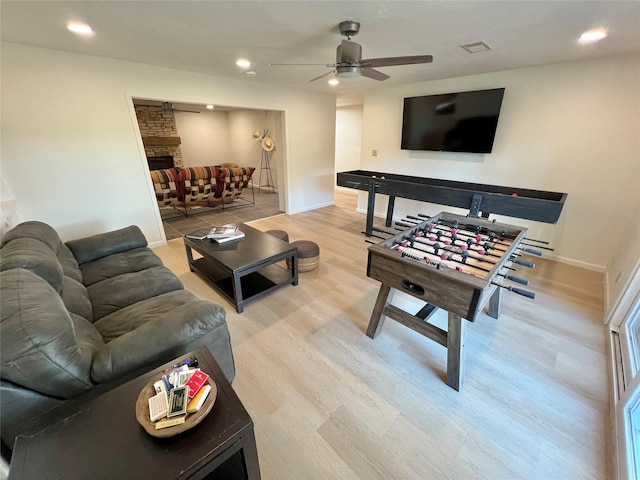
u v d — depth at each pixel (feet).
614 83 8.65
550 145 10.16
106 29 6.71
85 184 9.73
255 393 5.19
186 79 10.99
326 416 4.77
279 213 17.25
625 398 4.42
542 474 3.97
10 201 8.10
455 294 4.55
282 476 3.94
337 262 10.58
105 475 2.42
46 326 3.12
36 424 3.10
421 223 7.31
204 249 8.09
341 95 16.93
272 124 22.44
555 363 5.83
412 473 3.98
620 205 9.16
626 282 6.45
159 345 3.95
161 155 23.00
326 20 6.16
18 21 6.20
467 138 11.85
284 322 7.17
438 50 8.13
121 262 7.31
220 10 5.70
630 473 3.53
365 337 6.64
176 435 2.73
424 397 5.12
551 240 10.73
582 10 5.53
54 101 8.62
